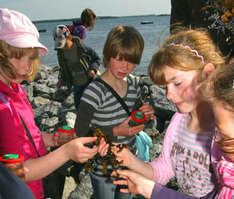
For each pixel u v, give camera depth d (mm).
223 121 1009
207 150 1447
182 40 1402
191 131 1533
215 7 3225
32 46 1517
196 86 1262
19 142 1514
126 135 2068
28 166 1418
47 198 2443
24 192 896
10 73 1517
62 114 5570
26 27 1548
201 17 4707
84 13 4391
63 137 1845
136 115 2055
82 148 1447
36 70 1719
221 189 1166
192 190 1552
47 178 2275
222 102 977
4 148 1435
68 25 4434
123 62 2033
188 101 1374
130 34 2012
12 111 1549
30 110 1798
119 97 2156
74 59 4250
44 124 5133
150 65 1431
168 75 1353
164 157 1722
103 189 2164
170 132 1670
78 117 2119
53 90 8234
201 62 1323
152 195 1446
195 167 1505
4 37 1463
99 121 2182
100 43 34938
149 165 1739
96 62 4395
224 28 2986
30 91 8031
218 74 1063
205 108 1382
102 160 1628
